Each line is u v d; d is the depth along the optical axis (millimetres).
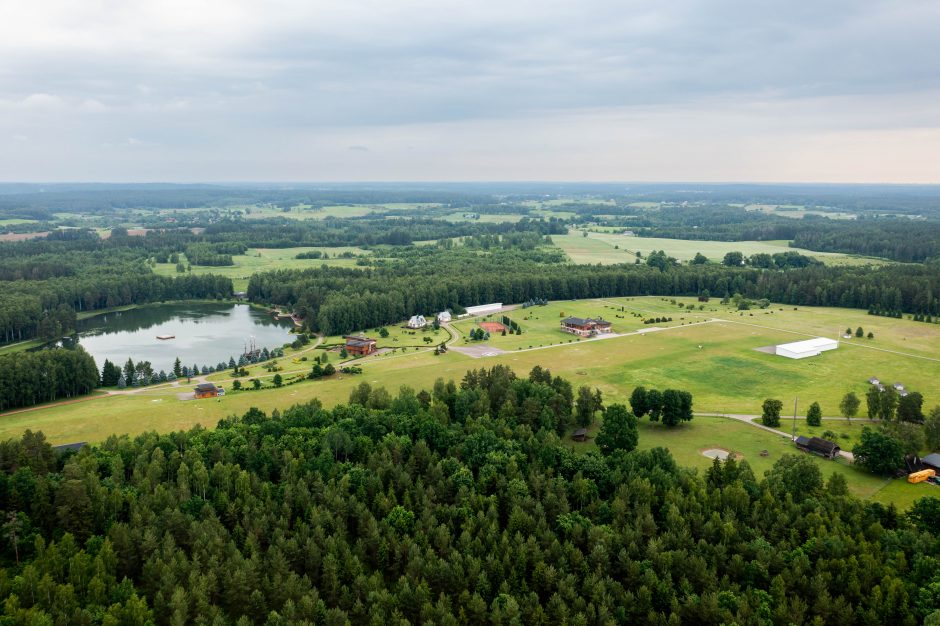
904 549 111812
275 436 155375
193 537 114562
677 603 101312
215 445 142125
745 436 176750
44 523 119125
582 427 180625
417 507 126750
